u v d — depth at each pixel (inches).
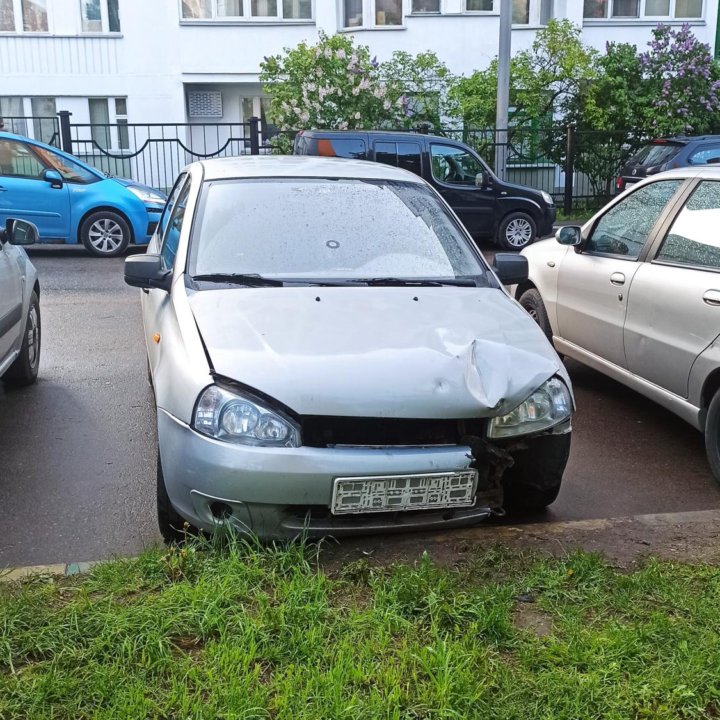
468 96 786.8
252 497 136.1
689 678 111.9
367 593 133.0
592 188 791.7
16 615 121.3
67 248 567.8
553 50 774.5
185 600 125.8
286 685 107.7
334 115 725.9
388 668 111.5
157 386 151.9
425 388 141.7
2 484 186.4
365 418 139.9
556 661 115.6
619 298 226.2
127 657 113.7
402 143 570.3
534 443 156.3
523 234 593.3
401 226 195.8
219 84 887.7
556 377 154.7
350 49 738.2
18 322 236.5
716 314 187.3
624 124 773.3
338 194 201.2
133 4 837.2
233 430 136.6
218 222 188.5
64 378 269.3
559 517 173.9
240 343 147.7
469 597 129.9
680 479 196.4
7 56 842.8
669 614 128.1
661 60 769.6
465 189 579.2
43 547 157.3
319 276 178.5
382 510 139.6
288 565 138.0
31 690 106.5
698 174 215.2
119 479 189.9
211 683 109.0
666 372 206.8
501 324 165.6
